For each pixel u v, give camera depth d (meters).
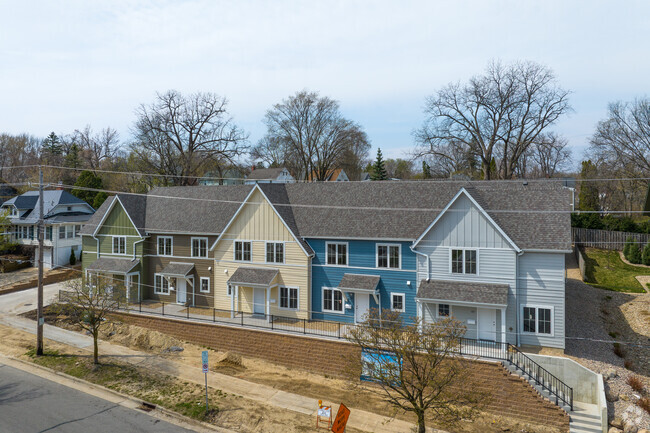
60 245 49.41
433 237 26.80
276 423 19.50
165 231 35.84
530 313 25.00
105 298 26.62
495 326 25.03
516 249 24.72
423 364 19.80
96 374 24.14
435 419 18.55
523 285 25.08
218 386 23.22
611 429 19.28
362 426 19.83
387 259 28.55
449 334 19.31
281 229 30.95
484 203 27.94
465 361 21.81
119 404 21.12
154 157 63.72
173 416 20.09
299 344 26.22
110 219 37.81
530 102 51.56
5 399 21.09
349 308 28.98
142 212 38.28
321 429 19.09
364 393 23.05
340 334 26.48
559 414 20.02
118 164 80.56
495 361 21.67
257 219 31.78
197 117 59.16
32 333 30.39
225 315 31.39
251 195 31.95
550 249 24.33
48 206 51.25
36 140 101.19
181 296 35.31
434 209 29.00
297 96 61.56
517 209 27.36
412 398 17.97
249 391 22.81
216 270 33.31
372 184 32.75
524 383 20.80
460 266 26.20
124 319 31.97
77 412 20.03
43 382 23.33
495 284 25.30
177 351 28.19
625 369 23.73
